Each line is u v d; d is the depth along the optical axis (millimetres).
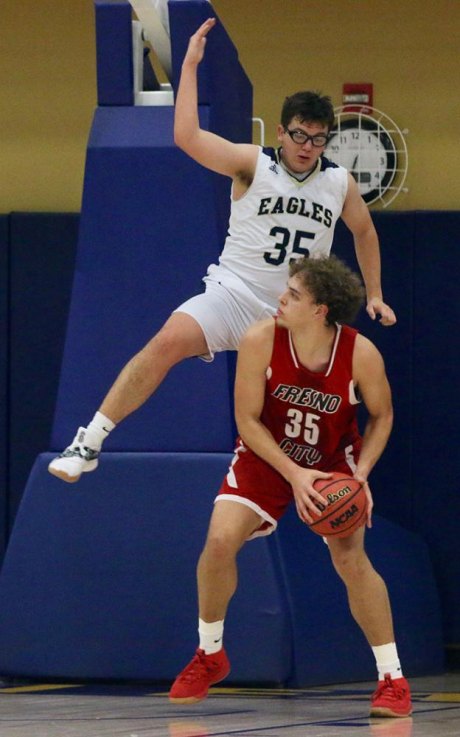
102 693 8828
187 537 9320
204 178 9516
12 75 13922
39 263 13625
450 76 13258
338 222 13211
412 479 13156
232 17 13602
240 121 10727
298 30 13492
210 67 9422
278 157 7629
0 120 13953
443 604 13016
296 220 7629
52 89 13898
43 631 9492
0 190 13953
